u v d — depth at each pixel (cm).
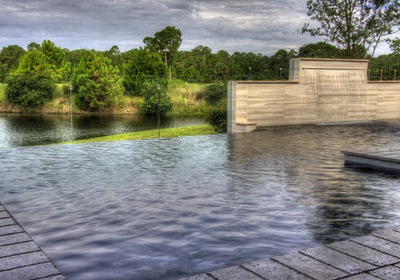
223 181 493
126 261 253
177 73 3938
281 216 347
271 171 557
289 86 1152
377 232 294
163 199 407
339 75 1238
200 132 1342
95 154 716
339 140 874
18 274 233
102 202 398
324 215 351
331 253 254
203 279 219
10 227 322
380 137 917
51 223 332
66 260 255
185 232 306
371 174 536
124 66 2539
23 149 781
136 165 607
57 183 487
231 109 1077
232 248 273
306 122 1196
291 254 253
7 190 454
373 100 1312
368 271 228
